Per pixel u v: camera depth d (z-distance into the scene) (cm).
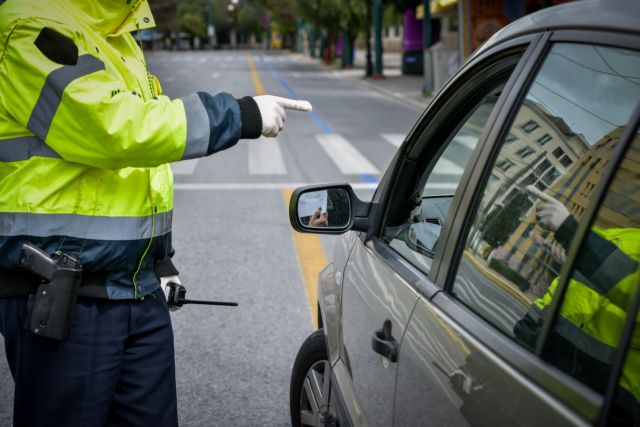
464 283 169
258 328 468
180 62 5875
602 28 137
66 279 191
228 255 631
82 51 187
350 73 3994
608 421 113
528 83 163
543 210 153
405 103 2248
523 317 145
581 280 133
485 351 145
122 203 198
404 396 180
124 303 206
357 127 1608
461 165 903
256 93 2681
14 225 192
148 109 188
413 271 198
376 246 232
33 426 206
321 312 290
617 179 129
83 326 201
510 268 156
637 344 134
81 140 185
